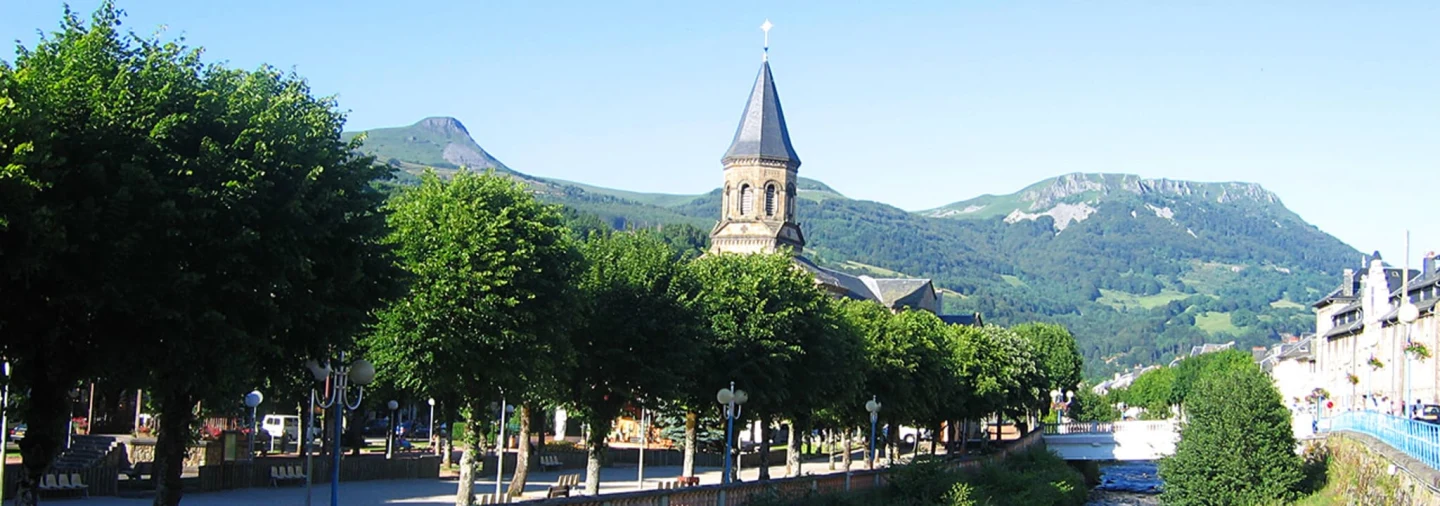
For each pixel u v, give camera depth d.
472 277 40.12
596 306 49.56
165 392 29.05
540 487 60.41
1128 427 109.62
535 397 48.53
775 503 48.75
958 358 95.50
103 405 63.91
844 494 55.75
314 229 28.88
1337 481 67.69
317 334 30.42
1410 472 45.34
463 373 41.41
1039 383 119.06
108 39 28.11
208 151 27.19
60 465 49.62
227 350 27.80
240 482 51.59
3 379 27.30
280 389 35.47
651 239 55.00
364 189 32.75
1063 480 89.12
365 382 31.00
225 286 26.92
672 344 50.00
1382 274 98.00
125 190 25.33
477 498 47.81
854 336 66.62
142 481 50.00
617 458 87.56
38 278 25.34
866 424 78.00
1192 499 73.31
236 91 29.67
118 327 26.97
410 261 40.31
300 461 56.66
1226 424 73.56
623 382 49.72
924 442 132.50
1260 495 71.69
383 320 39.97
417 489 55.38
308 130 30.44
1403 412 62.72
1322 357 128.25
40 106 25.06
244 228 26.95
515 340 40.38
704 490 44.41
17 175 23.00
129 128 26.53
